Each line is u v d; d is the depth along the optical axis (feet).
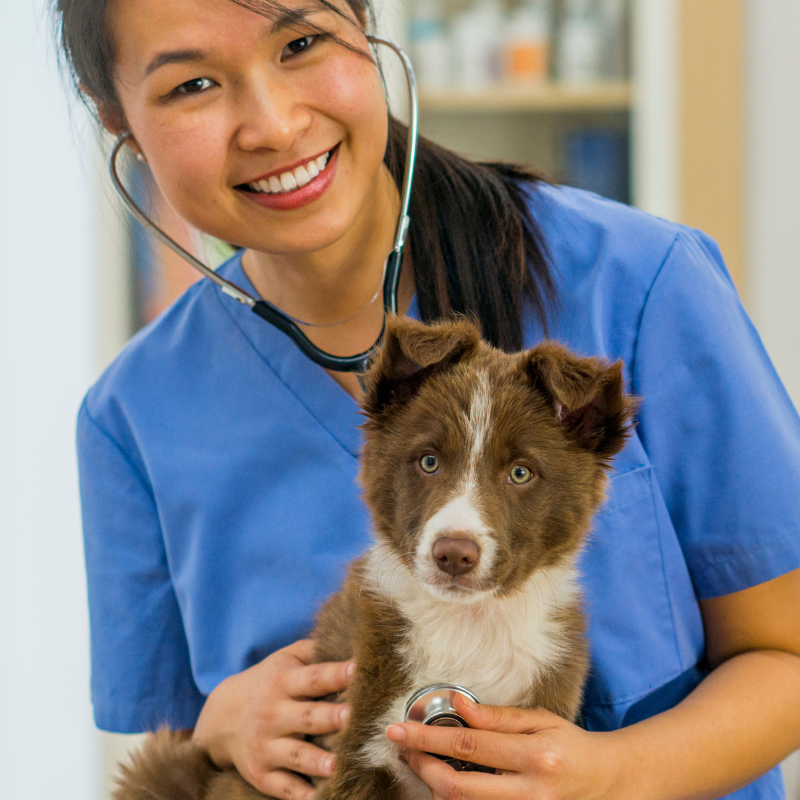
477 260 5.93
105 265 12.34
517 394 5.35
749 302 12.00
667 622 5.86
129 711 6.89
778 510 5.65
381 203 6.15
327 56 5.15
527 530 5.22
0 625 12.09
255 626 6.31
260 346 6.61
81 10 5.18
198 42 4.88
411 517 5.25
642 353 5.96
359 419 6.35
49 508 12.21
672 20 11.66
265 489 6.44
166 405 6.73
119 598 6.89
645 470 5.80
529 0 13.21
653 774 4.91
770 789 6.13
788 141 11.67
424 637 5.38
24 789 12.16
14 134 11.83
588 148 13.44
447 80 12.84
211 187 5.29
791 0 11.41
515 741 4.66
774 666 5.63
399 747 5.05
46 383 12.24
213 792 6.01
